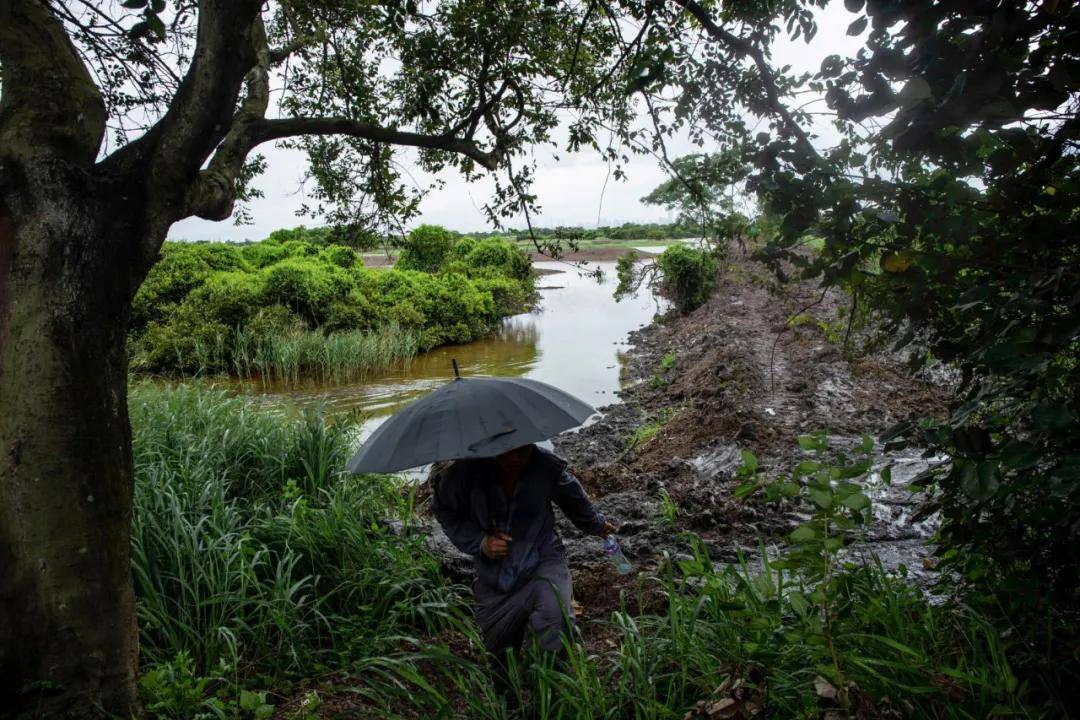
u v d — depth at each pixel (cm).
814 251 348
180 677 387
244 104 441
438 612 466
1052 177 268
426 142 516
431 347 2048
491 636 390
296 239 3034
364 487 702
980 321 308
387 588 514
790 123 318
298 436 762
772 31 381
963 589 377
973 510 304
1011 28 231
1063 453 260
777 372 1187
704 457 865
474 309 2211
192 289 1839
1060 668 302
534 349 2011
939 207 271
